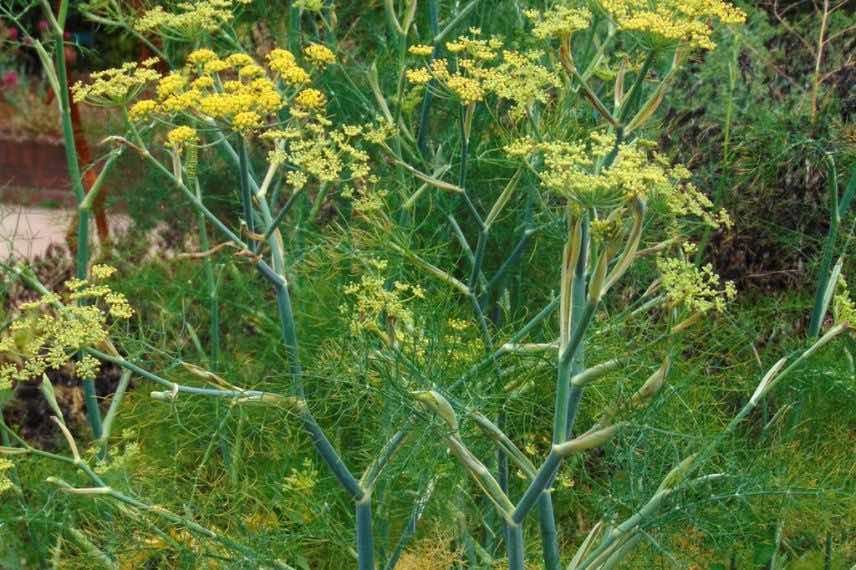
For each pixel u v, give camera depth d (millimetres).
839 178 4059
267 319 4211
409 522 3252
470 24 4535
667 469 3094
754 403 2775
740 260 4332
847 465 3365
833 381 3402
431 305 3277
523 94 3066
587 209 2311
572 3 3793
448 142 4301
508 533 2623
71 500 3512
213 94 2727
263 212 2873
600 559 2805
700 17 2766
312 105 2762
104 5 3832
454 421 2643
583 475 3508
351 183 4453
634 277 3908
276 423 3752
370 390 2883
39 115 10344
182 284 4555
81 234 3549
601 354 3170
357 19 4895
